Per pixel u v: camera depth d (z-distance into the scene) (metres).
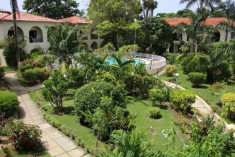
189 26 23.06
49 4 37.94
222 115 5.64
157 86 12.40
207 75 15.94
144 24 32.25
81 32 31.80
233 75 17.30
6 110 8.47
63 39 17.62
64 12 39.94
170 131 4.95
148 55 28.38
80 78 13.56
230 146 4.22
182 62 18.58
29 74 14.73
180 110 10.12
